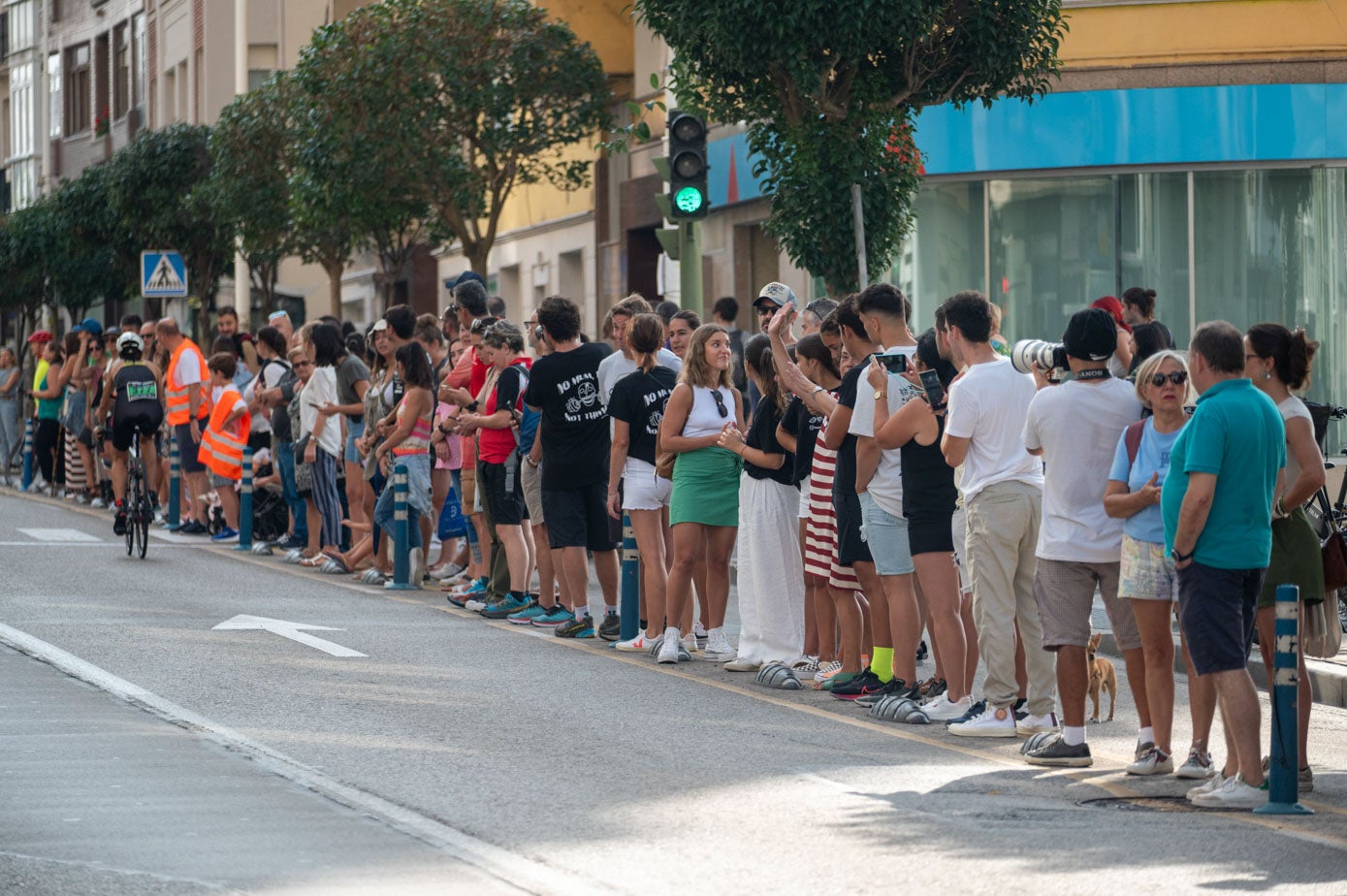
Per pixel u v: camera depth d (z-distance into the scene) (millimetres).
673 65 29984
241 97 52156
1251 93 33219
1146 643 13609
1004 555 14992
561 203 51656
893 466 16219
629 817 11977
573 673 18172
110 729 14703
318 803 12258
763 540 18219
